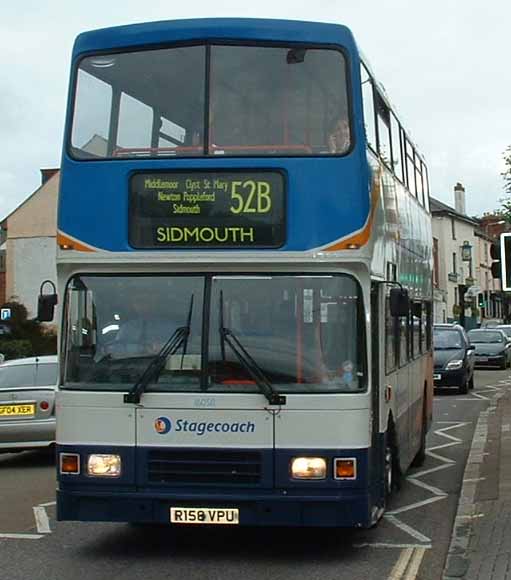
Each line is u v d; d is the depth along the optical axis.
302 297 8.15
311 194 8.22
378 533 9.73
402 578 7.84
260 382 7.98
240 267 8.23
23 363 15.24
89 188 8.48
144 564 8.37
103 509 8.13
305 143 8.31
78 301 8.43
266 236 8.21
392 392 10.07
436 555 8.74
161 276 8.34
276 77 8.44
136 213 8.38
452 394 27.84
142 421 8.12
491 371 38.91
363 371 8.02
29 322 45.09
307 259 8.14
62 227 8.51
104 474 8.12
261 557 8.66
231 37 8.52
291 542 9.29
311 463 7.91
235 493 7.97
